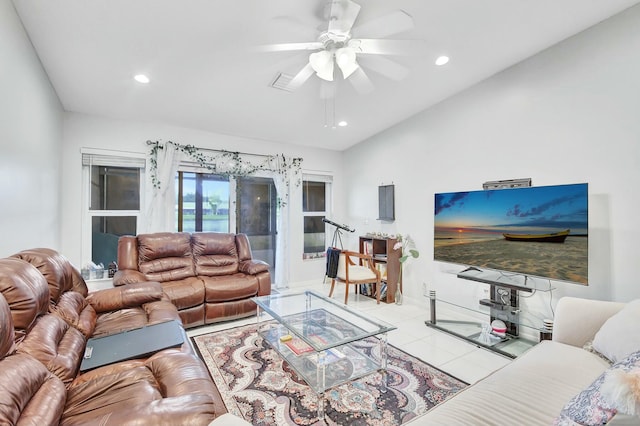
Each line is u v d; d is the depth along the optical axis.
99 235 3.67
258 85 3.10
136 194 3.87
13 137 1.95
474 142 3.38
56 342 1.53
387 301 4.14
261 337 2.84
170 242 3.54
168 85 3.00
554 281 2.75
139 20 2.11
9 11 1.84
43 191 2.64
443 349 2.75
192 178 4.28
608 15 2.40
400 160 4.30
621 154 2.37
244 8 2.05
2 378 0.96
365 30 2.28
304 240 5.21
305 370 2.10
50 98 2.81
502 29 2.49
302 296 3.19
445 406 1.33
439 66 3.00
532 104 2.89
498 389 1.40
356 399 2.03
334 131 4.51
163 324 2.10
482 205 3.04
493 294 3.09
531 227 2.67
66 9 1.97
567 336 1.85
